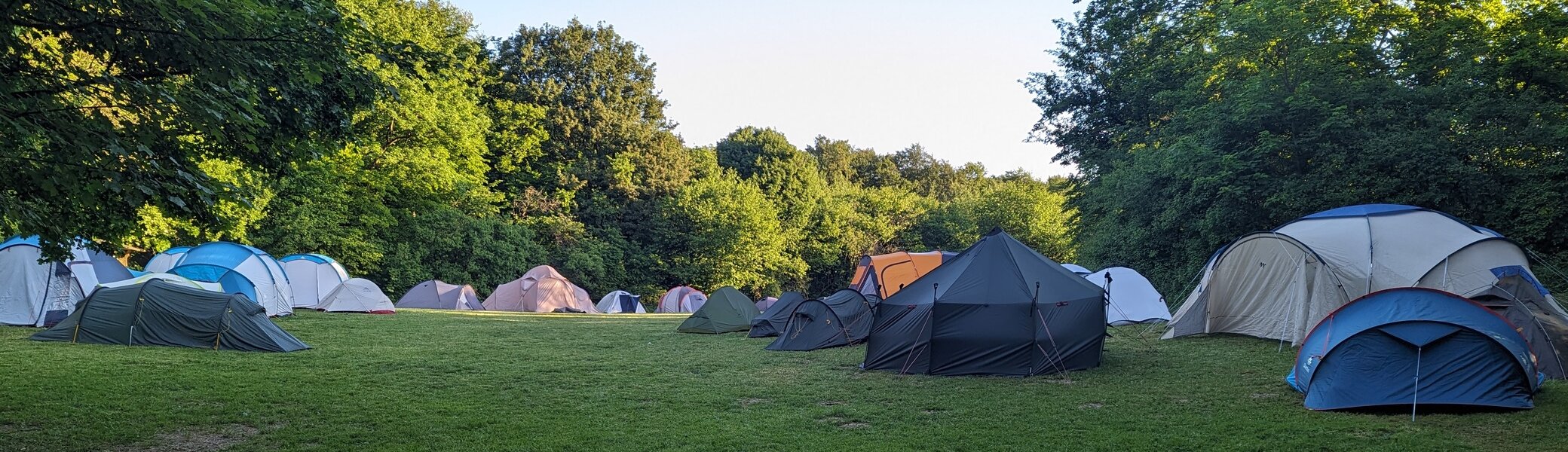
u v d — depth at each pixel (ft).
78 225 23.77
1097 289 42.91
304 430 27.48
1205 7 94.58
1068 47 117.91
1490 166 69.05
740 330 67.36
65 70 23.25
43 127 20.61
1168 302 88.58
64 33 23.39
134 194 21.57
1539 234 63.41
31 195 22.04
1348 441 25.02
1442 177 64.69
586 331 68.08
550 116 178.81
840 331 53.52
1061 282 42.50
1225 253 53.11
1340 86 71.20
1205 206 78.95
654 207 181.47
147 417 28.96
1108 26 108.78
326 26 27.96
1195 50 90.38
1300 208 69.21
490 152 156.46
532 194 164.35
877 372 41.50
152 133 22.43
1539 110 66.80
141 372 37.99
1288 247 48.34
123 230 24.99
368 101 32.07
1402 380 28.94
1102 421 28.73
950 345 40.50
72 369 38.11
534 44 186.19
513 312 110.93
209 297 49.03
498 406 32.22
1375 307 31.14
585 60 188.96
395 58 32.19
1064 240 154.61
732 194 183.42
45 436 25.88
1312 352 32.35
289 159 30.58
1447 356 28.96
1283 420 28.17
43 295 55.98
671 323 81.05
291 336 50.62
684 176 189.47
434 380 38.73
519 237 149.59
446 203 144.97
